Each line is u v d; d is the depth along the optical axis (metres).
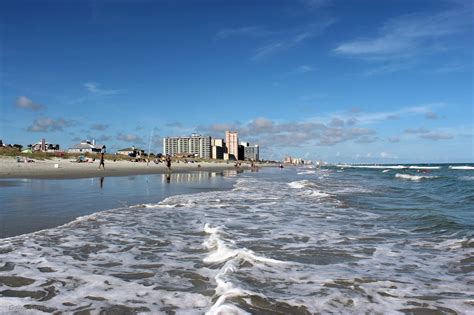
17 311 4.48
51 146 140.62
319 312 4.62
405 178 46.69
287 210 14.33
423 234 9.89
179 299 4.98
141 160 102.06
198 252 7.55
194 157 184.00
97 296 5.04
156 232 9.49
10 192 17.45
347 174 65.06
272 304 4.79
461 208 15.52
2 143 107.62
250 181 36.19
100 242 8.23
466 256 7.59
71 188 20.55
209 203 15.98
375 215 13.25
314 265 6.79
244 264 6.61
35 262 6.52
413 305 4.93
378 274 6.27
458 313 4.69
